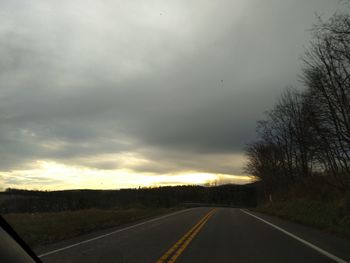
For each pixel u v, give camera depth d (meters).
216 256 11.02
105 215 28.53
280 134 53.31
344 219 18.55
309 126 30.58
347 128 25.73
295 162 49.12
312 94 27.91
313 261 10.07
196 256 11.05
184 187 121.38
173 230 19.19
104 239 15.70
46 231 18.19
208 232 17.84
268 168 64.31
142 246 13.25
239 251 11.90
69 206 36.19
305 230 18.31
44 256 11.42
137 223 24.75
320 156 34.19
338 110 26.64
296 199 36.12
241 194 128.12
